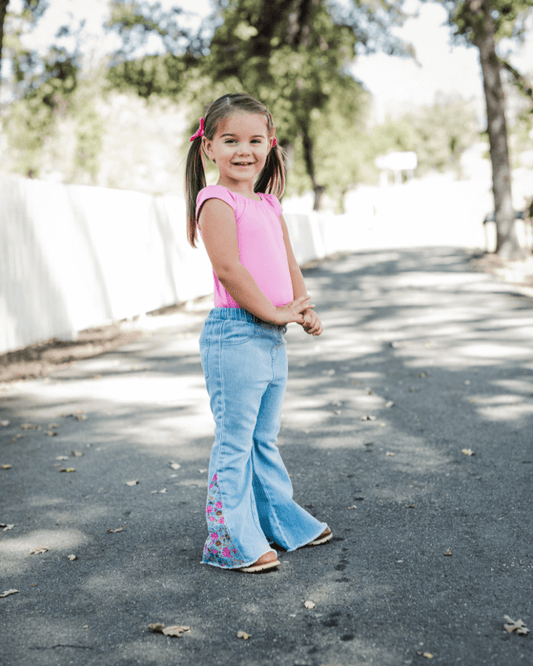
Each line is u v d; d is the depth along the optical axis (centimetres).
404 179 7469
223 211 269
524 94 1853
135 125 4488
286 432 487
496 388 584
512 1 1742
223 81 2362
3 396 641
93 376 719
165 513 351
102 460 446
